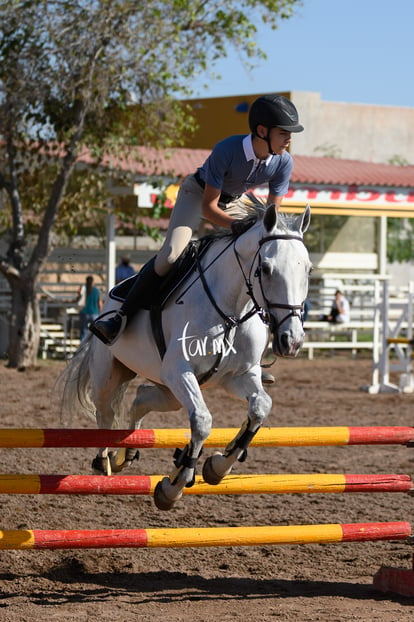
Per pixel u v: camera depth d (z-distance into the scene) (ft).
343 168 80.48
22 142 63.77
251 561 22.29
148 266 20.48
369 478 20.42
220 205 20.74
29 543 18.67
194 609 18.31
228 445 18.93
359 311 85.15
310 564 22.16
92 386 23.38
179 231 20.11
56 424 41.39
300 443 19.89
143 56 59.31
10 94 59.77
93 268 83.66
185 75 60.23
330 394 55.21
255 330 19.15
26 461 33.09
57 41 58.18
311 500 28.30
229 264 18.88
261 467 33.12
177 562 22.17
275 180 20.47
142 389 22.59
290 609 18.13
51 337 73.72
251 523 25.26
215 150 19.60
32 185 67.00
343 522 25.50
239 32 59.36
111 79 59.16
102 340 20.68
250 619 17.30
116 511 26.35
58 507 26.68
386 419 44.88
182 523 25.13
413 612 18.08
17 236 65.77
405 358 58.49
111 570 21.33
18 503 26.99
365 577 21.07
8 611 17.89
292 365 73.92
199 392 18.16
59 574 20.90
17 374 61.21
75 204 66.08
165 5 59.11
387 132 123.85
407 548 23.65
